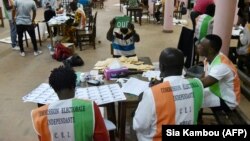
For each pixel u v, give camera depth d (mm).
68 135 1376
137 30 8172
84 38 6387
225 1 3553
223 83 2451
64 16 6520
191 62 3443
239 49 4211
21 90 4039
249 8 5340
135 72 2764
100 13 11328
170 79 1544
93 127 1392
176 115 1508
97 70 2854
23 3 5293
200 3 5230
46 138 1371
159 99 1493
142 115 1523
